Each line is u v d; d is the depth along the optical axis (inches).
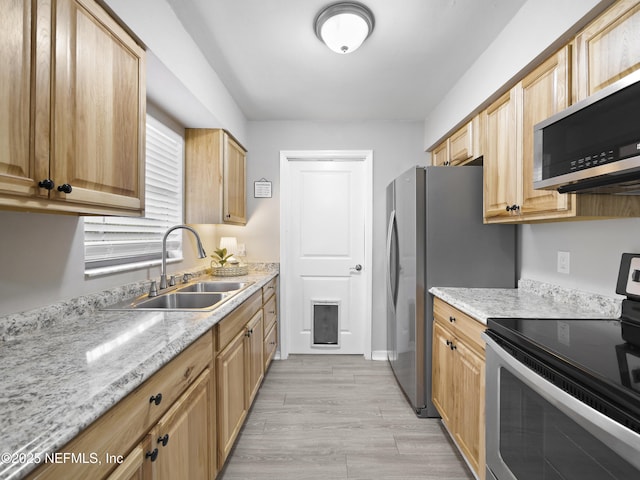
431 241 84.4
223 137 101.9
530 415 41.1
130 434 32.9
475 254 84.4
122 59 48.3
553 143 45.8
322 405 92.0
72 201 39.3
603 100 38.1
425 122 124.6
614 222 57.1
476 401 59.5
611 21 44.3
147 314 56.5
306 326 133.4
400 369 99.5
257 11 64.2
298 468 67.3
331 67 86.5
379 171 127.5
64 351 38.4
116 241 71.7
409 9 63.7
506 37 68.5
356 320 132.5
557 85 54.5
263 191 128.0
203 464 52.7
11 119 31.3
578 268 64.7
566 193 48.8
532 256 79.1
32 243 47.1
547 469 37.9
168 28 61.6
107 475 29.5
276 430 80.1
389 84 96.2
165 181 91.0
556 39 53.2
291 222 132.3
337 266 132.4
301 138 127.6
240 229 128.6
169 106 81.3
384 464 68.6
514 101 67.7
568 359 35.8
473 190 84.0
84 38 40.5
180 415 44.2
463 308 64.7
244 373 77.1
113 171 46.3
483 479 56.9
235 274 109.4
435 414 85.9
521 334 44.8
